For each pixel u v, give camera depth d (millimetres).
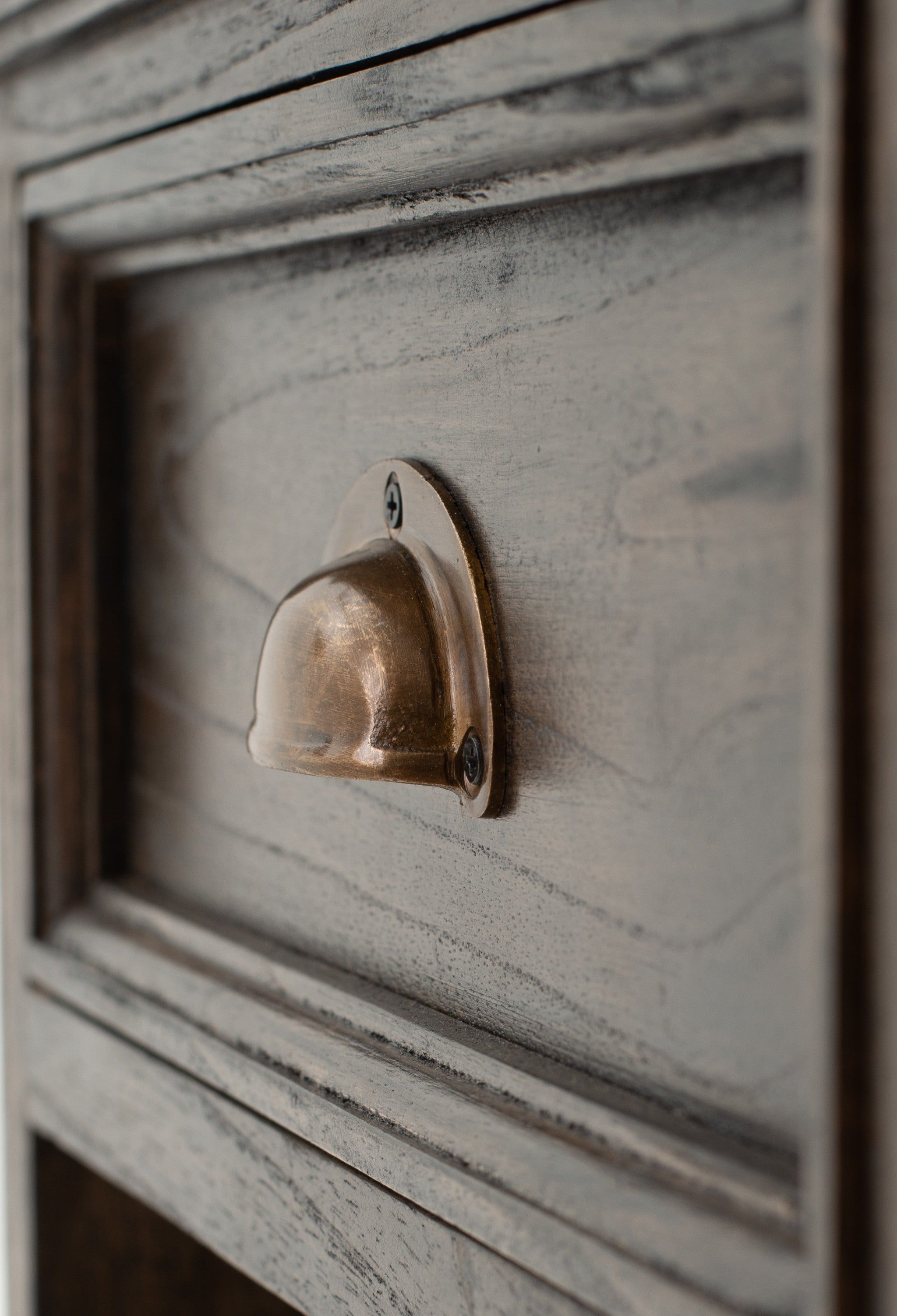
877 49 239
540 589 285
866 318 240
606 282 276
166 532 359
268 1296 413
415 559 299
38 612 372
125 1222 396
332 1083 306
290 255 324
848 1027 243
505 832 292
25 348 366
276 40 303
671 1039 272
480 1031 297
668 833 272
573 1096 278
